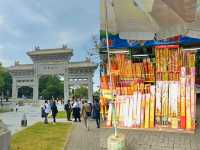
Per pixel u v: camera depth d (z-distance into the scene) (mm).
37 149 9867
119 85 10164
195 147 7473
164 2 7816
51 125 18875
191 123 9000
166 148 7535
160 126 9320
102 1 9211
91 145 10016
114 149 6957
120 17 8883
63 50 55312
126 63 10391
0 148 4387
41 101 60906
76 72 55656
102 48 10891
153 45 10445
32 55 57125
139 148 7609
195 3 7719
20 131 15445
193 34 8172
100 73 13742
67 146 10117
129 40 9898
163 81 9617
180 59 9695
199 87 11828
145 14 8461
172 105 9320
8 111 40938
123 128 9500
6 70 59031
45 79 95125
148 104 9555
